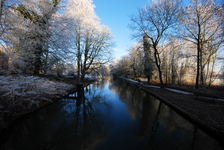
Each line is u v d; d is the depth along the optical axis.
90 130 4.56
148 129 4.69
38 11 7.93
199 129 4.73
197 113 5.74
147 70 22.62
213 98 7.77
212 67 15.29
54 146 3.53
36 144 3.64
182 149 3.47
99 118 5.81
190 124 5.18
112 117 5.95
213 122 4.59
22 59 6.88
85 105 8.16
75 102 8.98
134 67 33.31
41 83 7.29
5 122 4.12
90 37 16.41
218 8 10.88
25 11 7.09
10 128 4.43
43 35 7.34
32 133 4.30
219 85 14.43
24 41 6.79
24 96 5.81
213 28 13.01
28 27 6.93
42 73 9.27
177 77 19.05
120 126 4.93
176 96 10.09
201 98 9.03
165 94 11.21
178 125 5.07
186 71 18.73
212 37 12.40
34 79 6.89
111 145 3.60
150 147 3.53
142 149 3.43
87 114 6.36
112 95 12.02
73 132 4.39
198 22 12.45
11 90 5.04
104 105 8.20
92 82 25.23
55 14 8.36
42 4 7.49
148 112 6.75
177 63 18.81
